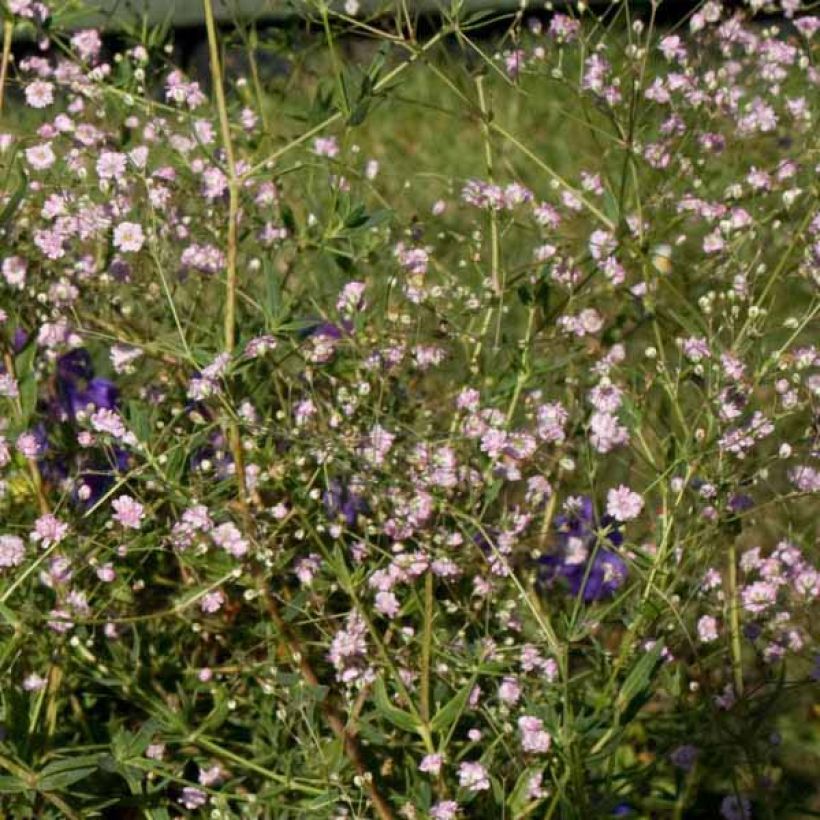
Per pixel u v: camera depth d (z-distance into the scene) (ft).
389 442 1.67
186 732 1.64
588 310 1.88
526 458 1.74
